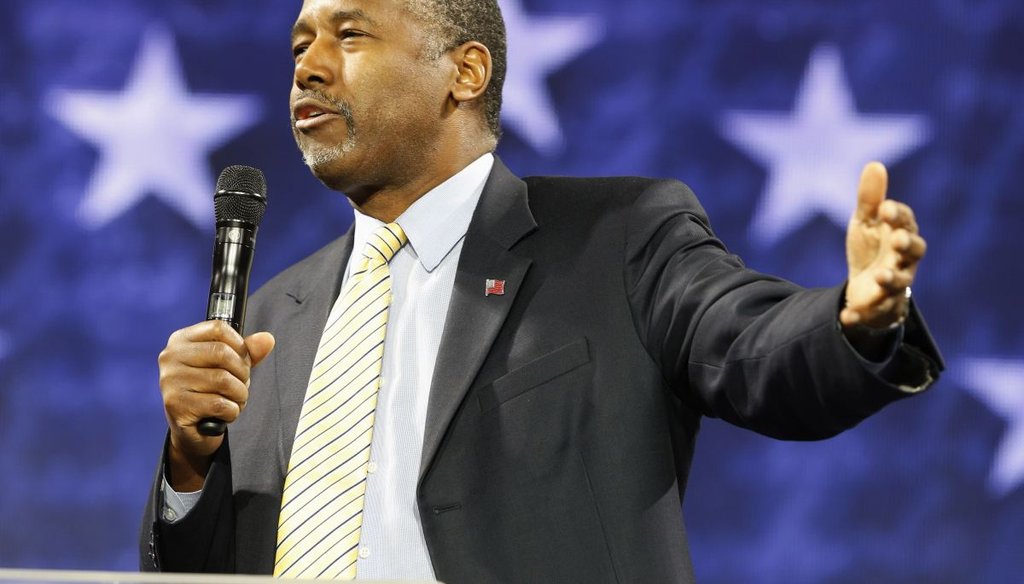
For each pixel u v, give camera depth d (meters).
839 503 12.86
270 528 5.78
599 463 5.54
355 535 5.58
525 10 13.34
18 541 13.17
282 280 6.85
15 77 13.55
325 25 6.29
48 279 13.41
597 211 6.18
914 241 4.27
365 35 6.23
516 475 5.52
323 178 6.33
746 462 12.94
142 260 13.47
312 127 6.21
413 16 6.30
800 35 13.19
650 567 5.40
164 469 5.84
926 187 13.05
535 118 13.23
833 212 13.10
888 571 12.77
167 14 13.66
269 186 13.51
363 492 5.66
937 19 13.11
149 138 13.55
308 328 6.34
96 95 13.58
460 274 6.03
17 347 13.34
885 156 13.09
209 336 5.45
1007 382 12.89
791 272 13.09
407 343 5.98
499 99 6.68
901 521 12.80
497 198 6.29
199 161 13.56
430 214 6.27
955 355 12.94
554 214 6.23
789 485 12.90
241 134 13.57
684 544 5.57
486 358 5.75
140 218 13.48
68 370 13.34
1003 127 13.04
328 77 6.19
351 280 6.23
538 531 5.43
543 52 13.30
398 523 5.58
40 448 13.27
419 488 5.52
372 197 6.41
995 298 12.96
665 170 13.17
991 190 13.02
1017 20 13.07
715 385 5.27
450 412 5.61
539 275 5.98
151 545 5.84
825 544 12.83
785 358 4.84
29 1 13.60
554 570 5.37
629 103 13.23
